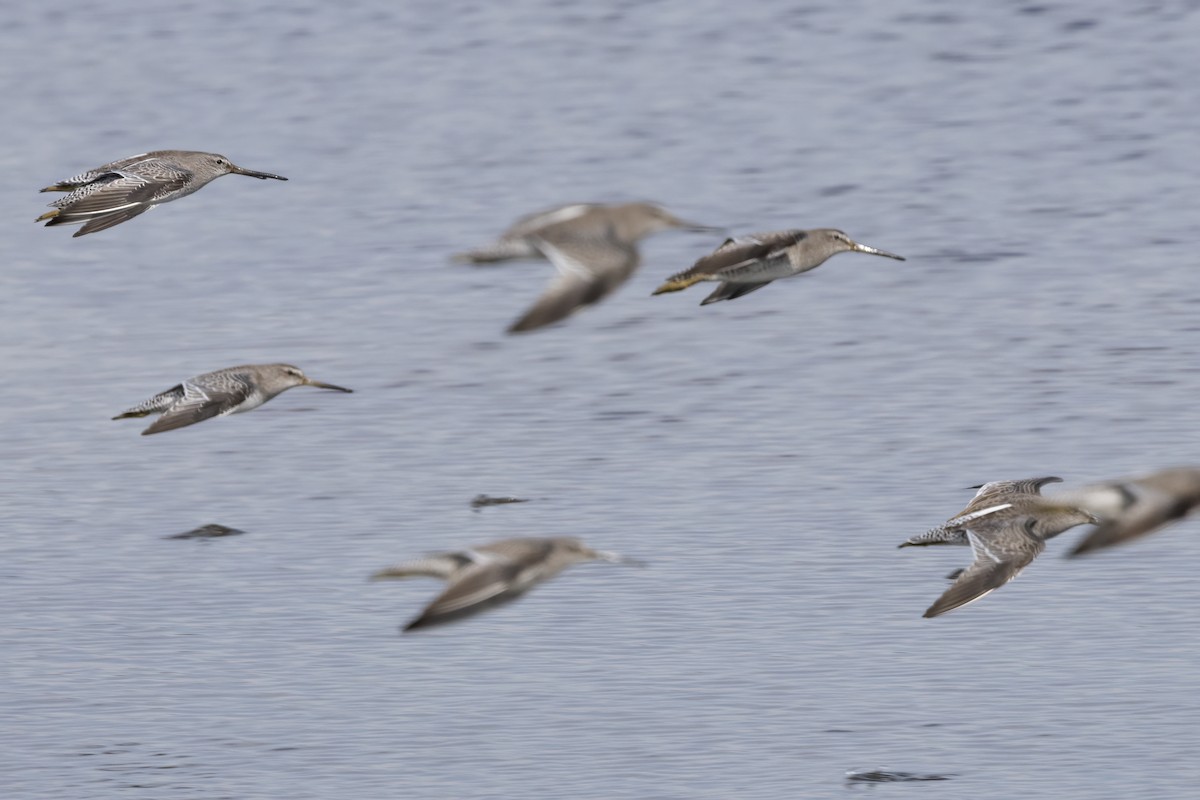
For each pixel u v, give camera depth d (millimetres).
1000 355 32125
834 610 21953
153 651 21531
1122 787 17969
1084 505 13352
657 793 17984
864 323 34281
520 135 50781
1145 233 39625
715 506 25438
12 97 57031
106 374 32656
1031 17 61375
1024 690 19953
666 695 19922
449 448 28328
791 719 19422
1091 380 30625
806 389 30766
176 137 51844
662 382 31328
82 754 19250
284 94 56406
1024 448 27797
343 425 29562
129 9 68438
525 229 12469
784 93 54156
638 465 27328
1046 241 39406
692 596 22375
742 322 34531
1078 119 50094
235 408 18188
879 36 60031
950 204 42750
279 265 39406
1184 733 18938
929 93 53500
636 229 12398
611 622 21766
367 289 37438
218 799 18219
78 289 38031
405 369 32375
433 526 25141
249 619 22297
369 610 22438
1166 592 22141
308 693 20391
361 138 51062
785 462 27234
